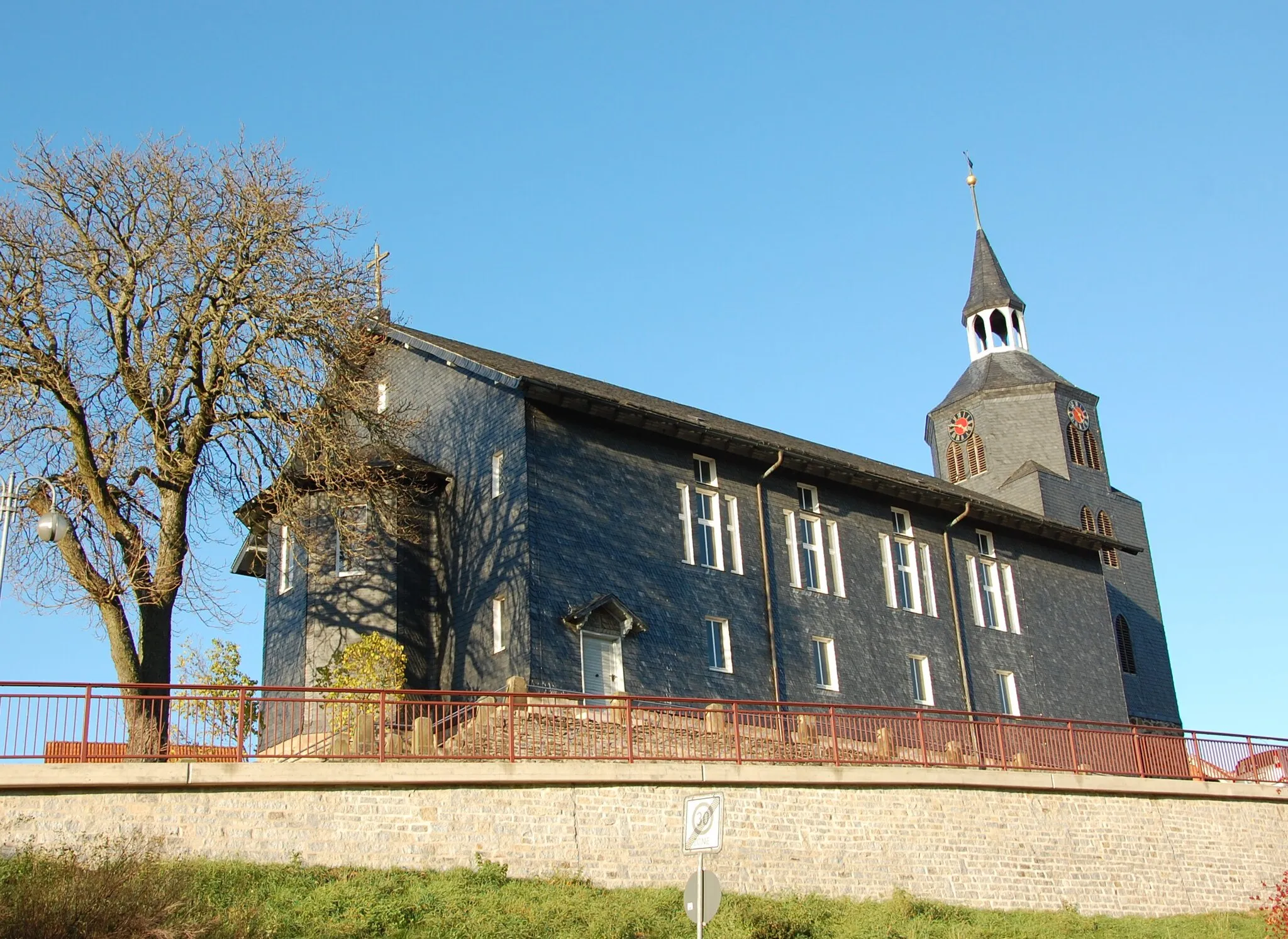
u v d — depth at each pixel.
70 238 26.88
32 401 25.56
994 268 56.06
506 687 29.48
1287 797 32.50
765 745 25.78
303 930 18.53
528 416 31.42
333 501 29.66
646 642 31.53
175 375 26.88
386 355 37.09
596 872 22.64
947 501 40.41
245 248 27.77
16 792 19.45
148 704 22.95
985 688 39.78
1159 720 49.44
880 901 24.80
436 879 21.14
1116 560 51.41
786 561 35.84
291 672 32.28
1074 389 52.97
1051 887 27.14
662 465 33.75
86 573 25.20
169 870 18.92
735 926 21.16
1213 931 26.83
